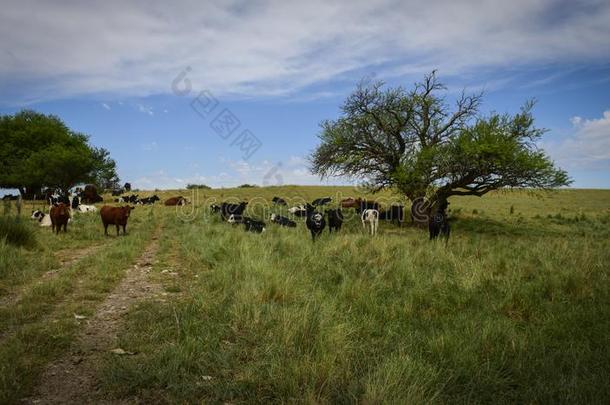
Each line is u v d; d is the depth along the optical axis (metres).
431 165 24.00
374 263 10.44
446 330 5.77
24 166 47.19
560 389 4.19
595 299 7.51
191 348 4.97
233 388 4.20
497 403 4.10
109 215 17.23
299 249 12.77
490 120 22.95
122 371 4.41
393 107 26.39
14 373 4.27
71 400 4.02
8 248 10.96
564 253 11.52
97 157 56.66
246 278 7.95
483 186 24.80
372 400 3.82
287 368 4.47
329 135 27.27
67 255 12.16
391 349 5.29
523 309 6.96
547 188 23.25
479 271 9.25
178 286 8.38
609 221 28.09
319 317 5.87
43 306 6.89
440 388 4.25
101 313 6.68
